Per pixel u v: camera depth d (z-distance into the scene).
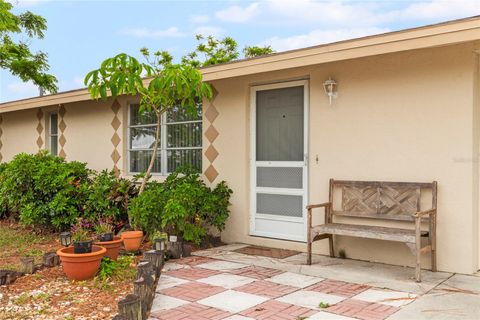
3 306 4.34
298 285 4.91
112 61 6.28
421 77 5.57
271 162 7.09
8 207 9.46
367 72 6.00
